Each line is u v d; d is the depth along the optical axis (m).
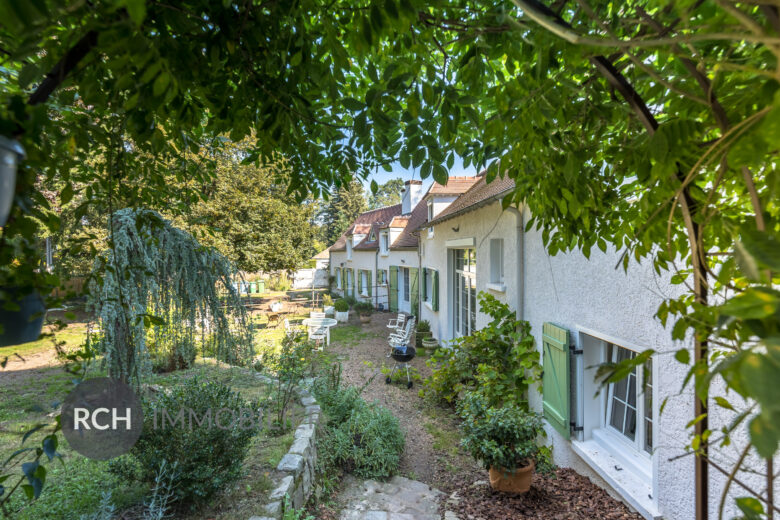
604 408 4.32
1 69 1.73
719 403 1.12
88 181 2.35
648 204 1.58
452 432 6.19
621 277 3.53
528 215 5.59
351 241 25.95
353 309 20.69
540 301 5.21
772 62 0.89
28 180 1.10
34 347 8.92
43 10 0.70
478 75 1.76
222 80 1.76
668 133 1.19
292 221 18.55
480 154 2.57
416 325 13.62
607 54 1.33
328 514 3.91
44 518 2.79
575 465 4.48
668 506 3.02
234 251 15.03
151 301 3.84
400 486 4.57
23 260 1.21
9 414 5.27
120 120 1.90
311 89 2.17
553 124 1.79
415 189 19.39
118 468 3.16
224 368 7.16
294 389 5.80
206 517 3.05
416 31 1.78
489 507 4.04
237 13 1.48
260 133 2.21
